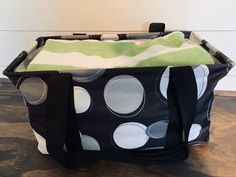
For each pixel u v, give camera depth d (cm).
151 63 47
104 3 69
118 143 49
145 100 45
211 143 56
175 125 48
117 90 44
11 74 45
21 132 60
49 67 48
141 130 48
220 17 69
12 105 70
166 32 66
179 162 51
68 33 74
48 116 45
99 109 46
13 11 72
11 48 77
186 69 44
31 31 74
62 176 49
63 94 43
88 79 43
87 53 54
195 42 62
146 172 49
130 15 70
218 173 49
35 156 53
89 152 47
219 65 44
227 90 76
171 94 45
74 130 47
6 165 51
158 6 69
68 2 70
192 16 69
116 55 54
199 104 48
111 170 50
